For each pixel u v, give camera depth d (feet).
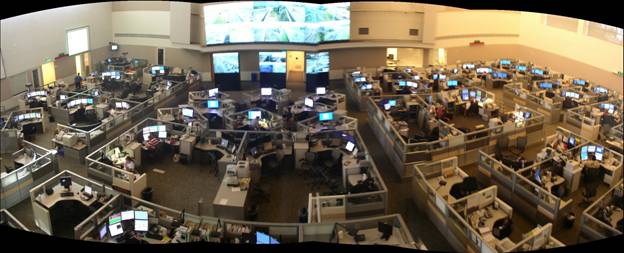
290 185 60.34
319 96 84.33
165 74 100.42
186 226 44.83
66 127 67.31
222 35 95.50
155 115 81.51
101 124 72.43
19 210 54.65
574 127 76.43
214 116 76.95
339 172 62.08
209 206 55.88
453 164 55.98
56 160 59.88
